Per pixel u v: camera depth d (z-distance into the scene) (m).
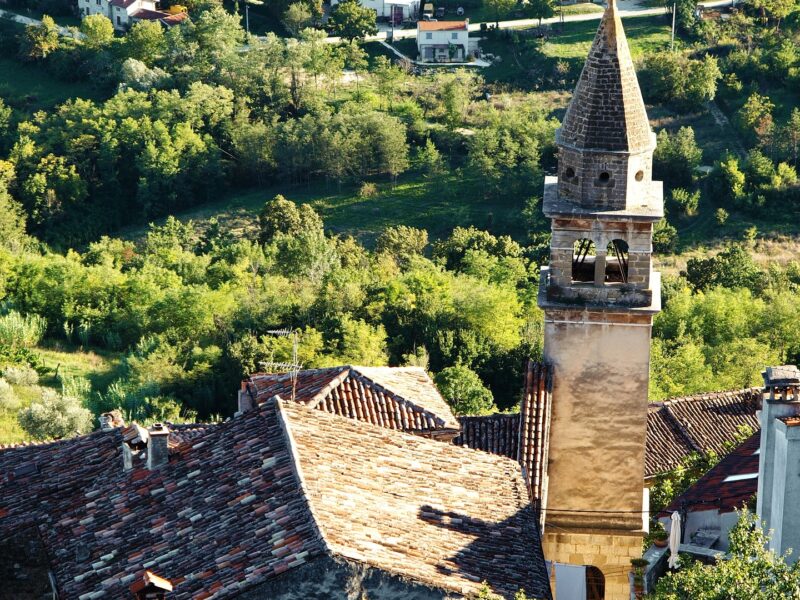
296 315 133.62
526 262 170.75
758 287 156.75
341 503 40.97
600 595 60.41
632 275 57.12
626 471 59.31
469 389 106.56
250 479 42.25
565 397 58.72
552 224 56.81
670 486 74.38
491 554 41.81
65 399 99.62
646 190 57.12
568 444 59.19
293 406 45.66
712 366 125.75
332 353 121.19
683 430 91.38
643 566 59.62
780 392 49.88
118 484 44.78
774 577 40.06
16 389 113.50
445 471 45.72
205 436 45.38
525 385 58.44
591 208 56.19
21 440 96.06
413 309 129.38
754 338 133.50
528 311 142.75
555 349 58.34
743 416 93.56
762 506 50.47
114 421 61.91
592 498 59.62
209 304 135.75
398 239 179.75
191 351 124.88
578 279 59.19
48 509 45.38
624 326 57.72
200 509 41.81
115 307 139.62
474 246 170.38
